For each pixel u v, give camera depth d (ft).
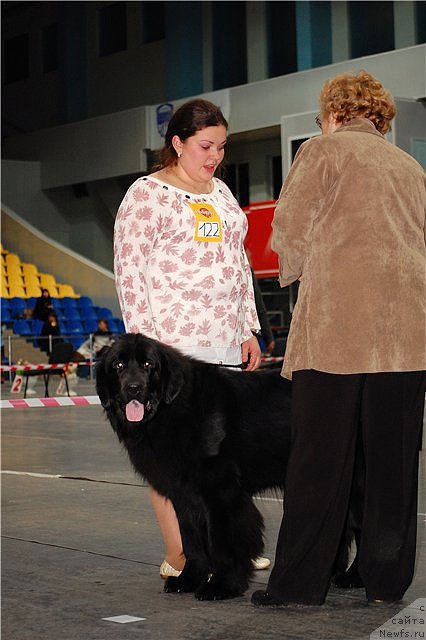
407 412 13.98
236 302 16.28
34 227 104.68
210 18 102.06
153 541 19.44
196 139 15.69
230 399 15.15
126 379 14.32
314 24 92.63
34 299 90.48
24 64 122.62
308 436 13.92
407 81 77.15
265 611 14.05
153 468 14.89
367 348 13.48
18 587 15.80
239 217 16.42
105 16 113.60
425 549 18.12
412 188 14.14
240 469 15.23
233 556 14.80
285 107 87.25
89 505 23.76
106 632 13.19
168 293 15.70
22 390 68.33
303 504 13.94
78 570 16.99
